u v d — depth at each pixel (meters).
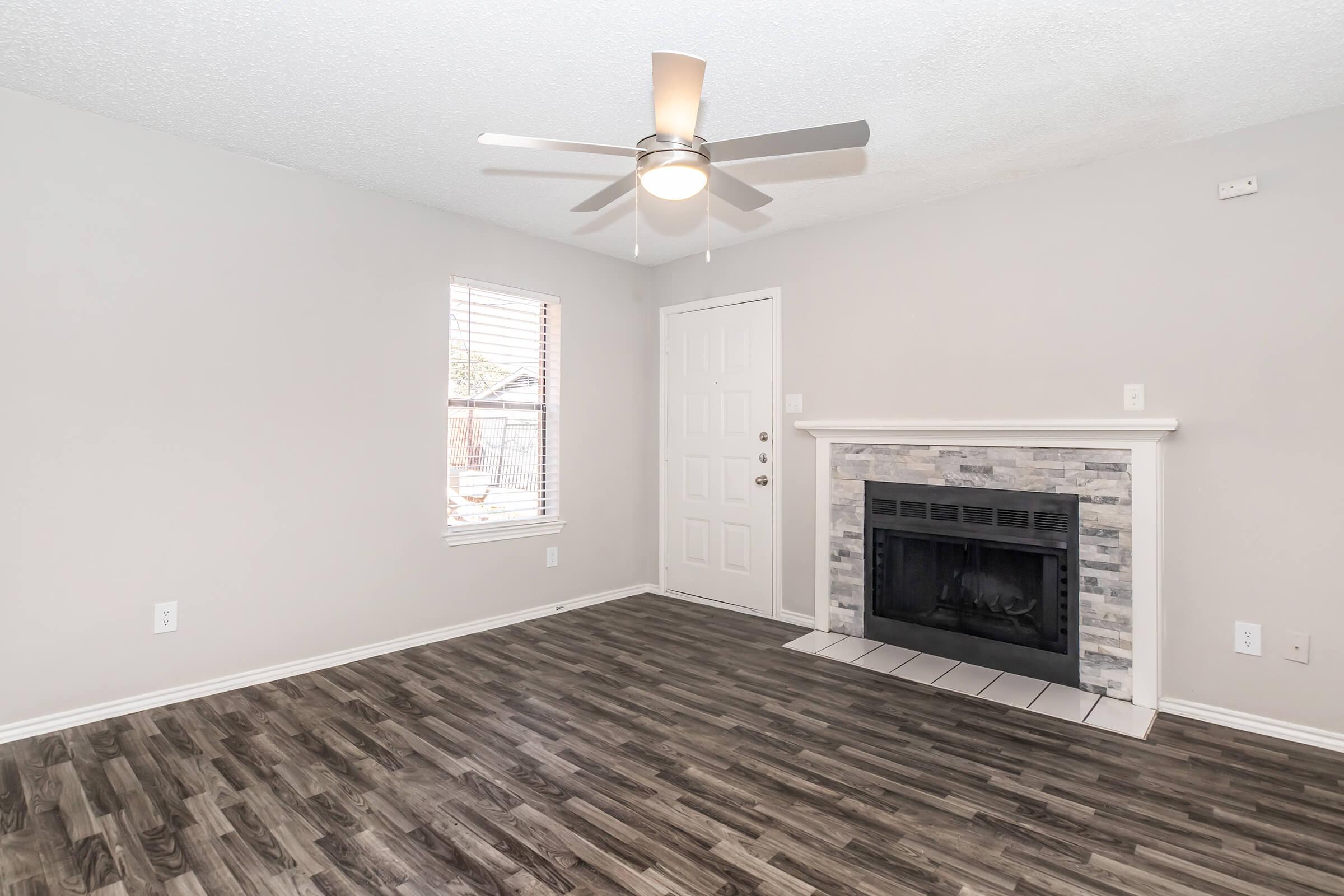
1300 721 2.60
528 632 3.97
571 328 4.46
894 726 2.71
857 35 2.13
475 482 4.02
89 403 2.69
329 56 2.27
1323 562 2.56
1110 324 3.04
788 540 4.21
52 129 2.59
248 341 3.09
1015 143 2.90
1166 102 2.54
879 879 1.78
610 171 3.24
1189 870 1.83
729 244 4.44
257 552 3.12
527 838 1.95
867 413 3.84
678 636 3.89
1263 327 2.68
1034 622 3.24
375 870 1.81
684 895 1.72
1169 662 2.88
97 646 2.71
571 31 2.11
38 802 2.12
